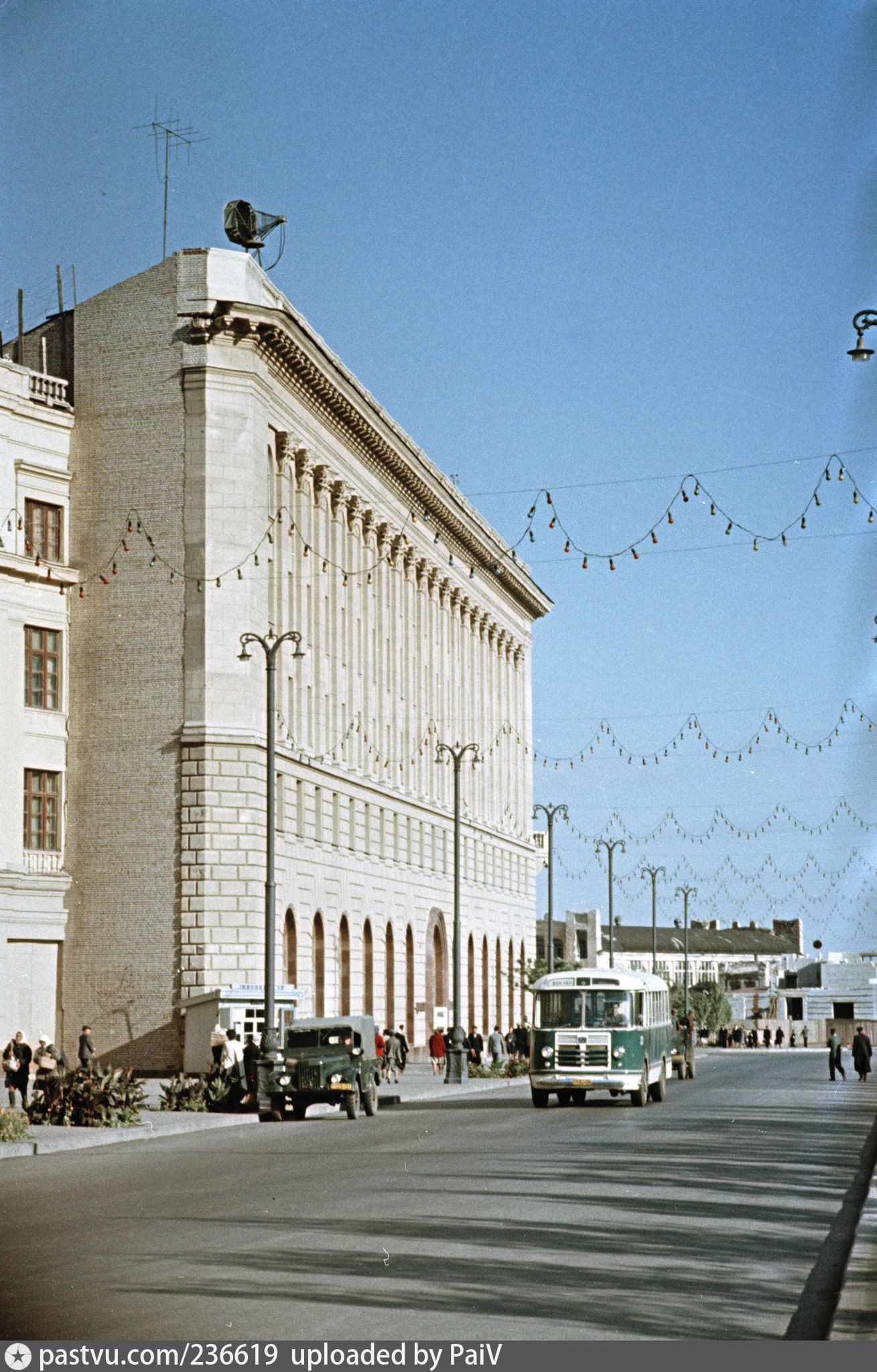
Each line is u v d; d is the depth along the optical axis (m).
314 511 65.62
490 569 95.31
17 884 54.25
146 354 57.34
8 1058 41.62
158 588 56.59
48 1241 15.73
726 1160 25.17
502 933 98.31
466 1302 12.28
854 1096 48.03
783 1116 37.50
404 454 74.69
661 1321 11.73
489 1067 66.88
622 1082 41.50
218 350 56.75
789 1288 13.34
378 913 73.19
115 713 56.62
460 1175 22.28
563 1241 15.47
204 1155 27.19
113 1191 20.83
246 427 57.03
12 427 55.66
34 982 55.28
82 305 58.31
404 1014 76.81
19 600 55.66
